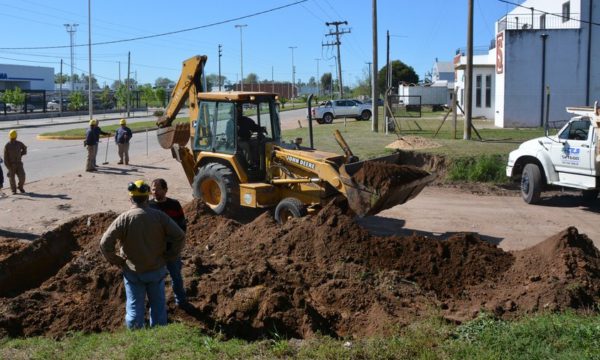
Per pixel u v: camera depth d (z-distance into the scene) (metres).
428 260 8.57
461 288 8.16
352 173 11.26
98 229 9.76
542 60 32.09
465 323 6.37
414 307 7.30
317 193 11.47
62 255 9.38
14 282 8.70
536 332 5.80
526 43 32.06
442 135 27.70
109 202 15.15
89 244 9.11
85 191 16.58
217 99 12.70
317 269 8.38
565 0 34.69
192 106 14.23
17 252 9.03
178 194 16.30
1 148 29.50
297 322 6.78
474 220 13.52
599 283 7.42
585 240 8.44
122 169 21.02
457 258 8.57
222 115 12.68
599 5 31.81
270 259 8.80
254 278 7.64
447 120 39.53
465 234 9.00
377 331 6.56
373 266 8.65
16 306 7.16
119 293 7.33
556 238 8.27
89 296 7.42
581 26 31.91
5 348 6.16
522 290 7.38
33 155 26.61
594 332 5.69
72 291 7.74
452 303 7.63
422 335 5.96
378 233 12.34
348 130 33.03
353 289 7.61
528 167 15.34
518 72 32.28
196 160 13.45
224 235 10.07
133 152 27.73
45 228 12.50
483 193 16.91
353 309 7.32
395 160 13.09
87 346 6.03
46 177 19.66
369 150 21.83
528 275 7.98
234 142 12.40
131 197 6.40
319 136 28.58
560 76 32.16
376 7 30.91
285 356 5.64
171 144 15.12
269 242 9.33
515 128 32.00
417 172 11.14
